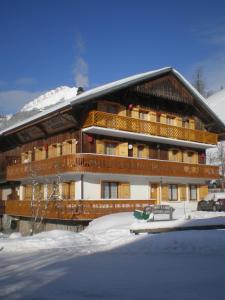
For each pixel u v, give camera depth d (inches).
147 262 426.0
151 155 1222.3
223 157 2068.2
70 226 1039.6
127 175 1129.4
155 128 1169.4
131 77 1227.9
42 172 1107.9
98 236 650.8
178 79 1263.5
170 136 1213.7
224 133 1444.4
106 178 1087.0
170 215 888.9
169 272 367.2
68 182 1090.1
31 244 580.1
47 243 586.6
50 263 435.5
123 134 1104.2
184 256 457.1
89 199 1015.6
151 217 848.3
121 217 921.5
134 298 279.4
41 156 1249.4
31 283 331.6
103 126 1039.0
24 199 1306.6
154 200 1136.2
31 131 1253.7
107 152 1111.6
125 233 676.7
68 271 383.9
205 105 1331.2
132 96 1182.9
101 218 948.6
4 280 346.0
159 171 1166.3
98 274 366.0
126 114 1156.5
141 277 348.2
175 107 1316.4
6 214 1328.7
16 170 1262.3
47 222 1130.7
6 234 1233.4
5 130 1342.3
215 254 460.1
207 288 303.0
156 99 1256.8
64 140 1136.2
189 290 298.0
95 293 295.3
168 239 520.7
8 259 475.8
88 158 1001.5
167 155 1275.8
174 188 1290.6
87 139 1066.7
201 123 1403.8
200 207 1216.8
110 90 1054.4
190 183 1342.3
